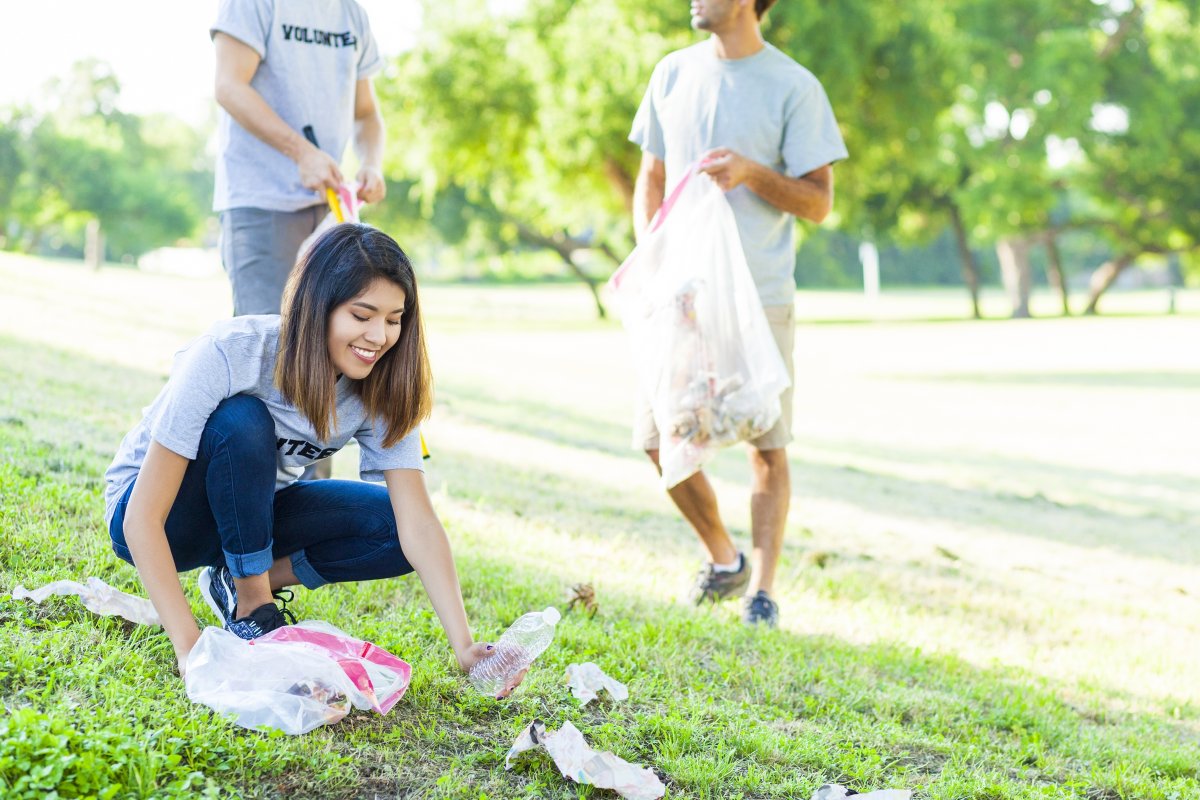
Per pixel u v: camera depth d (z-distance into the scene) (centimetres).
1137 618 528
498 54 2666
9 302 998
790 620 423
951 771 286
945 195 3766
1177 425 1301
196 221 5266
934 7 2692
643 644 341
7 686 233
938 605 496
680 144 422
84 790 198
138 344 891
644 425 420
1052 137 3450
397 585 348
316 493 278
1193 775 326
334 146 384
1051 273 4300
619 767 240
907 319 3581
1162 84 3541
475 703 271
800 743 283
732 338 391
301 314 244
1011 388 1611
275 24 366
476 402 962
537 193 2852
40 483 368
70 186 4706
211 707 232
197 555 270
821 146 414
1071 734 338
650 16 2358
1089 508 820
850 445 1038
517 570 401
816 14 2414
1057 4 3512
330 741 237
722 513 634
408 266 248
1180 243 3969
